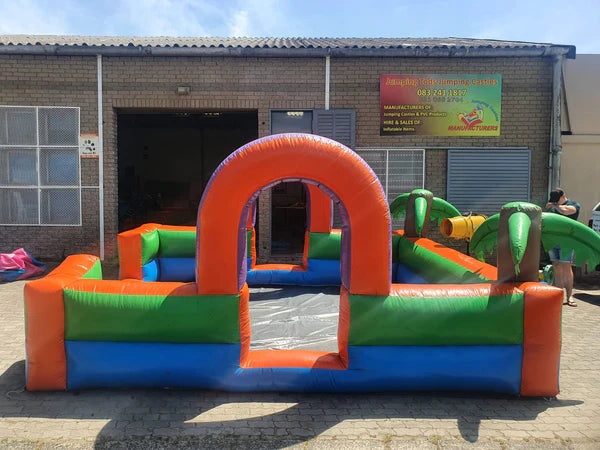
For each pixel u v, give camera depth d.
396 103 9.40
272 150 3.54
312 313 6.17
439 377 3.74
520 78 9.38
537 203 9.58
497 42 10.37
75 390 3.79
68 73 9.30
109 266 9.41
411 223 7.27
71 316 3.70
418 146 9.48
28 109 9.37
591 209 9.93
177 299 3.71
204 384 3.78
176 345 3.73
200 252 3.68
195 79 9.34
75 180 9.53
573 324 5.96
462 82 9.38
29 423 3.31
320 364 3.82
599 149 9.83
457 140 9.48
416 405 3.67
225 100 9.39
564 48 9.09
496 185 9.52
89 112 9.38
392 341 3.72
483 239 4.67
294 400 3.72
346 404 3.67
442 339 3.70
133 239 6.60
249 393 3.80
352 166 3.62
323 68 9.36
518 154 9.48
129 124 18.80
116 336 3.70
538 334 3.68
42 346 3.70
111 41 10.81
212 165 20.97
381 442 3.13
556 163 9.36
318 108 9.41
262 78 9.36
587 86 9.84
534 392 3.74
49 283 3.70
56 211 9.59
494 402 3.73
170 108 9.50
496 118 9.45
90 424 3.30
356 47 9.18
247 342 3.88
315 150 3.55
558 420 3.45
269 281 7.76
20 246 9.61
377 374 3.74
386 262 3.71
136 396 3.74
